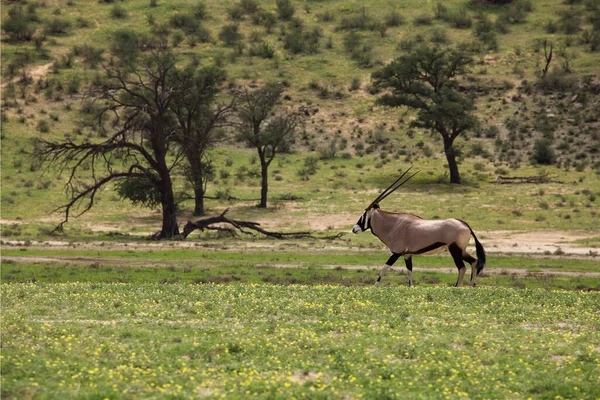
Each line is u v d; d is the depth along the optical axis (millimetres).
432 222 67750
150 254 123688
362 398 30750
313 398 30766
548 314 50188
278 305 51719
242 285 68000
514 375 34719
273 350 38219
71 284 66750
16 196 197625
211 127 187875
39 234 158875
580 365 36688
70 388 31234
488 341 41188
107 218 184500
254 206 195250
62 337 39531
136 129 158875
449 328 44906
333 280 89438
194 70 190000
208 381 32438
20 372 33125
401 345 39438
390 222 68438
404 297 56594
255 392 31281
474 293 59812
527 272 103125
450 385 32812
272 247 138125
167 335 41781
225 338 40906
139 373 33719
